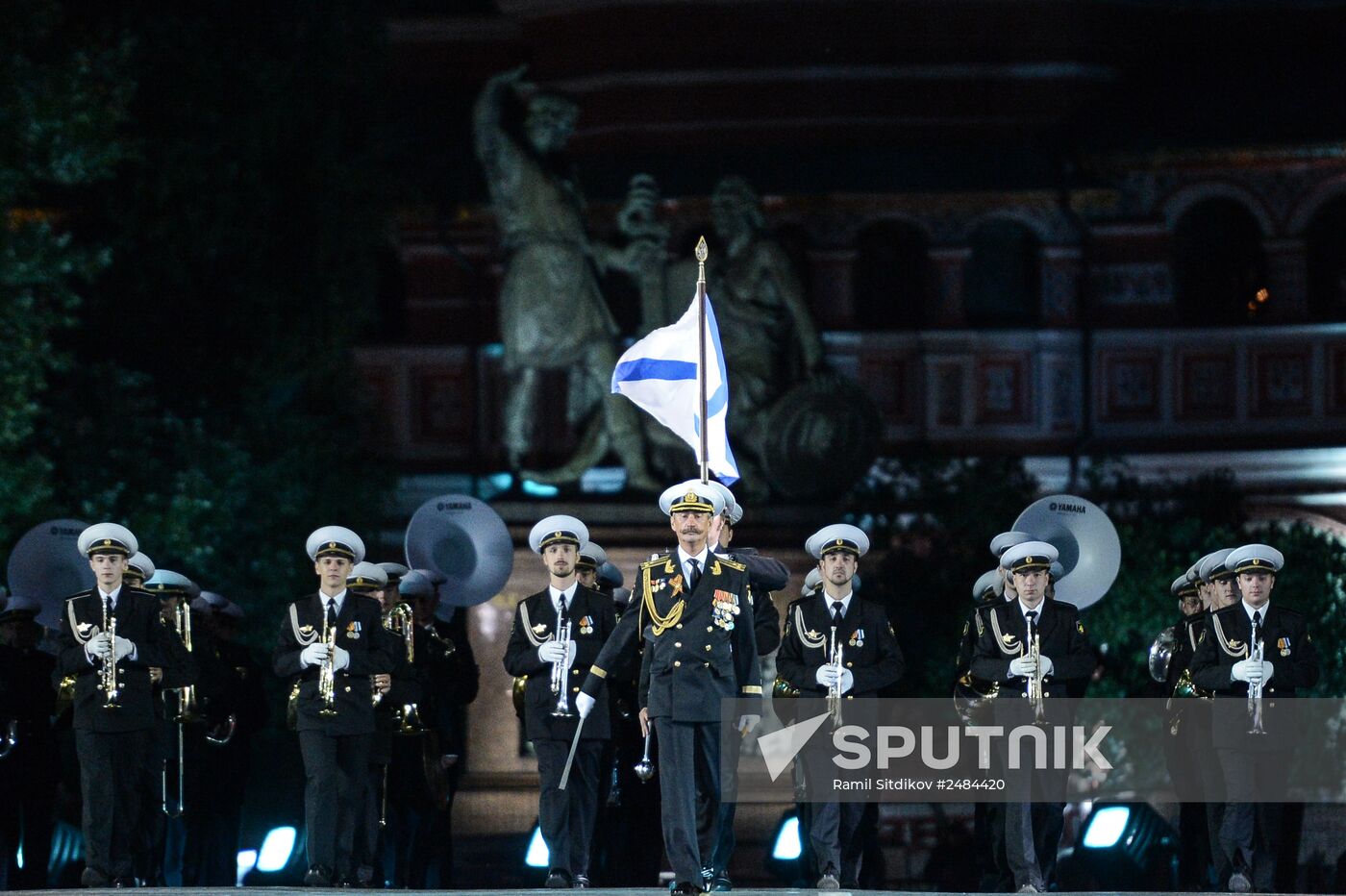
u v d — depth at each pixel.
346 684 53.59
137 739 53.97
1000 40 114.19
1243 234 113.62
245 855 82.38
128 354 101.31
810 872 57.44
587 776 53.69
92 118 86.19
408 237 115.50
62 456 93.88
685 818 46.50
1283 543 91.12
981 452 112.75
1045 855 55.03
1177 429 112.12
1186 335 112.31
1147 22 116.12
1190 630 56.72
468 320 115.38
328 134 103.94
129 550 54.22
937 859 81.88
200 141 99.69
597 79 115.88
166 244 99.81
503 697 100.62
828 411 100.31
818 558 54.88
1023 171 113.00
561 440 114.50
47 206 102.50
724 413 53.06
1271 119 110.50
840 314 112.62
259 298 101.88
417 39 119.06
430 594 61.91
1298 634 55.41
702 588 47.31
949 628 91.56
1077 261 113.12
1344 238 112.56
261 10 104.56
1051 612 54.03
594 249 103.94
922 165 113.31
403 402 115.69
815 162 113.38
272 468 98.31
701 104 114.88
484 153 103.38
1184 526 92.12
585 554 59.00
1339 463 110.31
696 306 52.12
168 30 100.00
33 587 60.81
